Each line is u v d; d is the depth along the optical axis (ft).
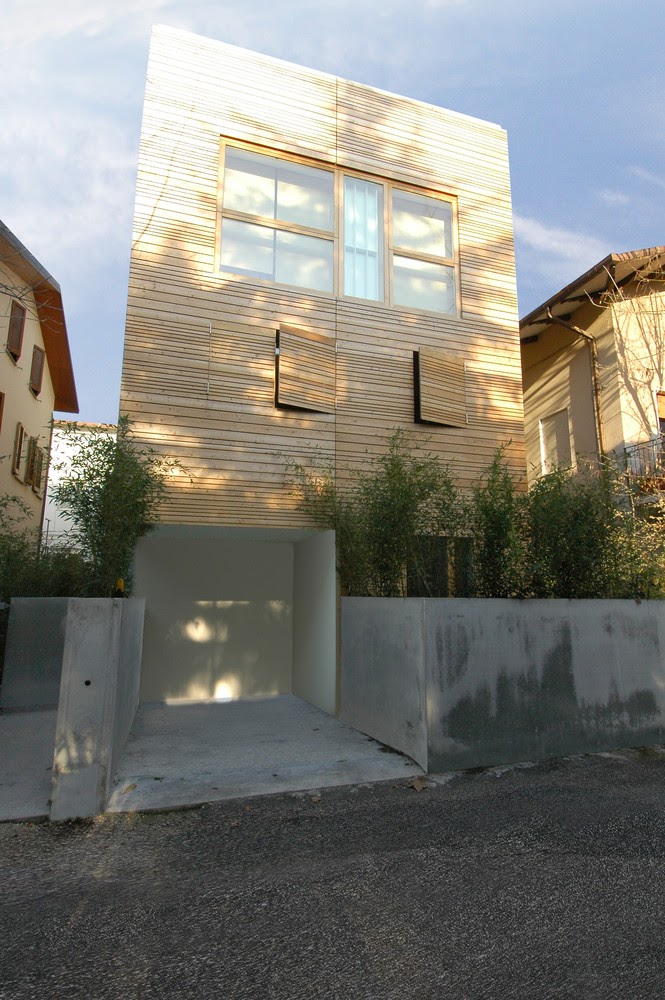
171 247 22.38
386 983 7.13
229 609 27.96
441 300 26.78
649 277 36.11
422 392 24.79
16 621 24.48
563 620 17.39
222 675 27.40
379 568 20.36
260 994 6.93
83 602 12.88
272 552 29.12
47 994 6.90
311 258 24.75
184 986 7.07
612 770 15.58
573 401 39.11
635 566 20.03
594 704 17.43
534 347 43.78
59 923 8.35
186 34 24.00
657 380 35.76
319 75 26.03
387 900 9.02
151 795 13.25
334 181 25.62
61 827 11.69
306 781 14.46
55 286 38.40
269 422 22.70
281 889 9.33
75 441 18.95
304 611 26.71
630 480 28.55
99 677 12.74
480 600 16.33
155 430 21.15
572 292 36.96
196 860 10.35
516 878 9.70
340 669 22.09
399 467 20.07
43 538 32.30
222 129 23.86
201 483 21.47
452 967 7.41
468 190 27.96
